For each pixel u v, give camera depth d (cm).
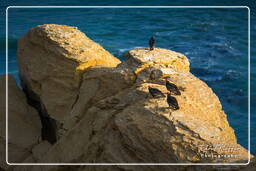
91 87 3606
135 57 3375
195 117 2559
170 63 3406
